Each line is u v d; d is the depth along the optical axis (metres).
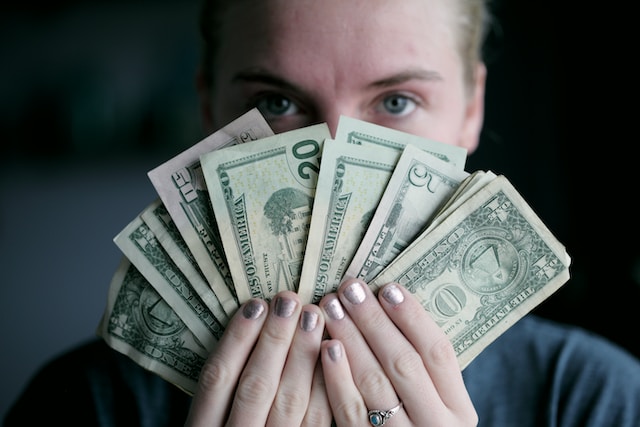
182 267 0.83
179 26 2.64
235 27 1.02
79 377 1.12
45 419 1.11
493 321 0.81
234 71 1.02
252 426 0.77
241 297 0.80
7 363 2.81
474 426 0.82
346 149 0.82
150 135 2.62
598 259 2.26
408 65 0.96
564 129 2.34
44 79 2.60
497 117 2.44
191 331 0.83
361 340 0.78
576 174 2.32
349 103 0.97
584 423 1.01
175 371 0.83
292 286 0.81
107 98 2.59
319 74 0.95
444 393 0.79
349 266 0.81
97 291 2.82
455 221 0.80
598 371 1.06
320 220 0.81
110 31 2.62
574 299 2.26
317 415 0.79
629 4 1.99
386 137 0.85
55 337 2.83
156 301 0.84
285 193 0.82
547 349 1.09
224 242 0.80
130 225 0.84
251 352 0.79
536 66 2.36
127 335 0.84
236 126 0.86
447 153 0.85
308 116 1.01
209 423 0.79
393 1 0.95
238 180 0.82
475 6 1.13
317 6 0.94
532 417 1.02
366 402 0.78
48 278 2.78
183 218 0.83
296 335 0.77
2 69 2.57
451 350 0.78
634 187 2.09
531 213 0.80
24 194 2.68
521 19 2.36
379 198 0.83
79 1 2.54
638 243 2.10
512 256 0.81
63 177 2.70
